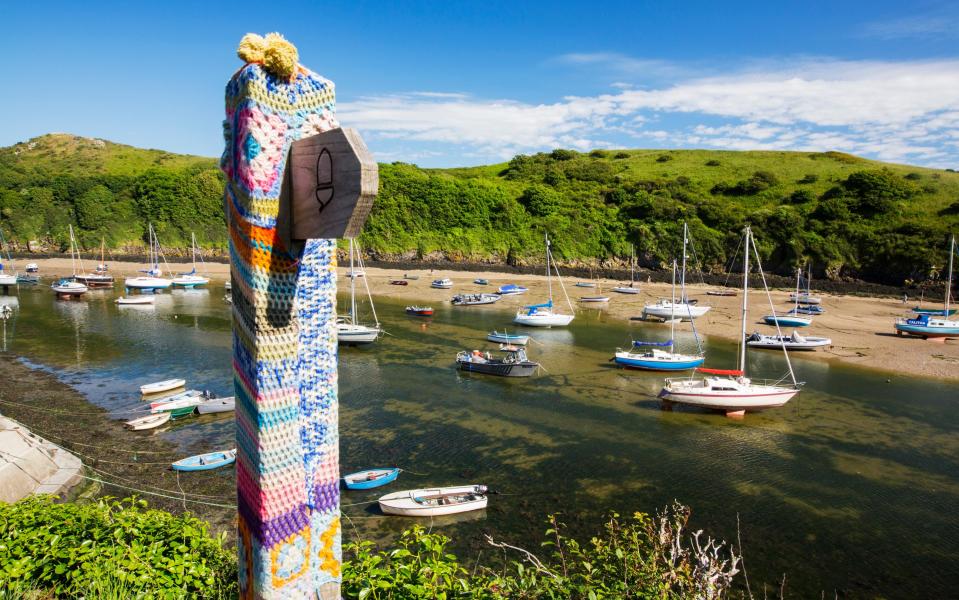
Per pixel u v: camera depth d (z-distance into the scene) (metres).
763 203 96.88
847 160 113.75
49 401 30.47
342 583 6.40
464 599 6.63
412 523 19.00
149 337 45.78
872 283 78.94
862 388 35.78
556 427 28.02
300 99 4.41
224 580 7.26
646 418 29.66
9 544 7.44
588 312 62.69
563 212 100.62
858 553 18.05
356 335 43.41
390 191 102.19
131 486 20.95
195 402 28.73
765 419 29.88
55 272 90.31
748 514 20.27
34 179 112.56
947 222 80.31
